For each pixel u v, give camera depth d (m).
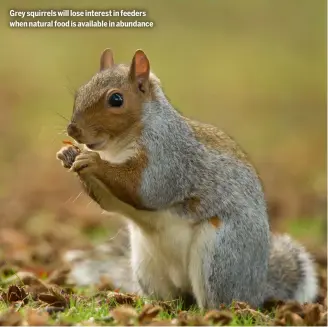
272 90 33.22
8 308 9.34
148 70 10.00
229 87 33.00
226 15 41.16
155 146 9.91
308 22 40.69
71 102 30.23
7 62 34.31
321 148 27.00
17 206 19.36
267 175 23.50
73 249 14.73
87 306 9.73
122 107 9.78
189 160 10.15
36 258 13.94
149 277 10.63
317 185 21.55
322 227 17.05
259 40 38.78
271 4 42.28
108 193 9.94
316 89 33.66
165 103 10.17
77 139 9.71
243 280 10.20
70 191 21.17
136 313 9.08
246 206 10.30
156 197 9.91
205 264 10.02
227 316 8.95
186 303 10.66
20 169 23.70
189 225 10.17
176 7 40.78
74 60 34.75
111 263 12.80
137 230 10.62
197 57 35.94
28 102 30.25
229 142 10.75
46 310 9.41
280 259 11.27
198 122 10.91
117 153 9.95
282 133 28.67
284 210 19.03
